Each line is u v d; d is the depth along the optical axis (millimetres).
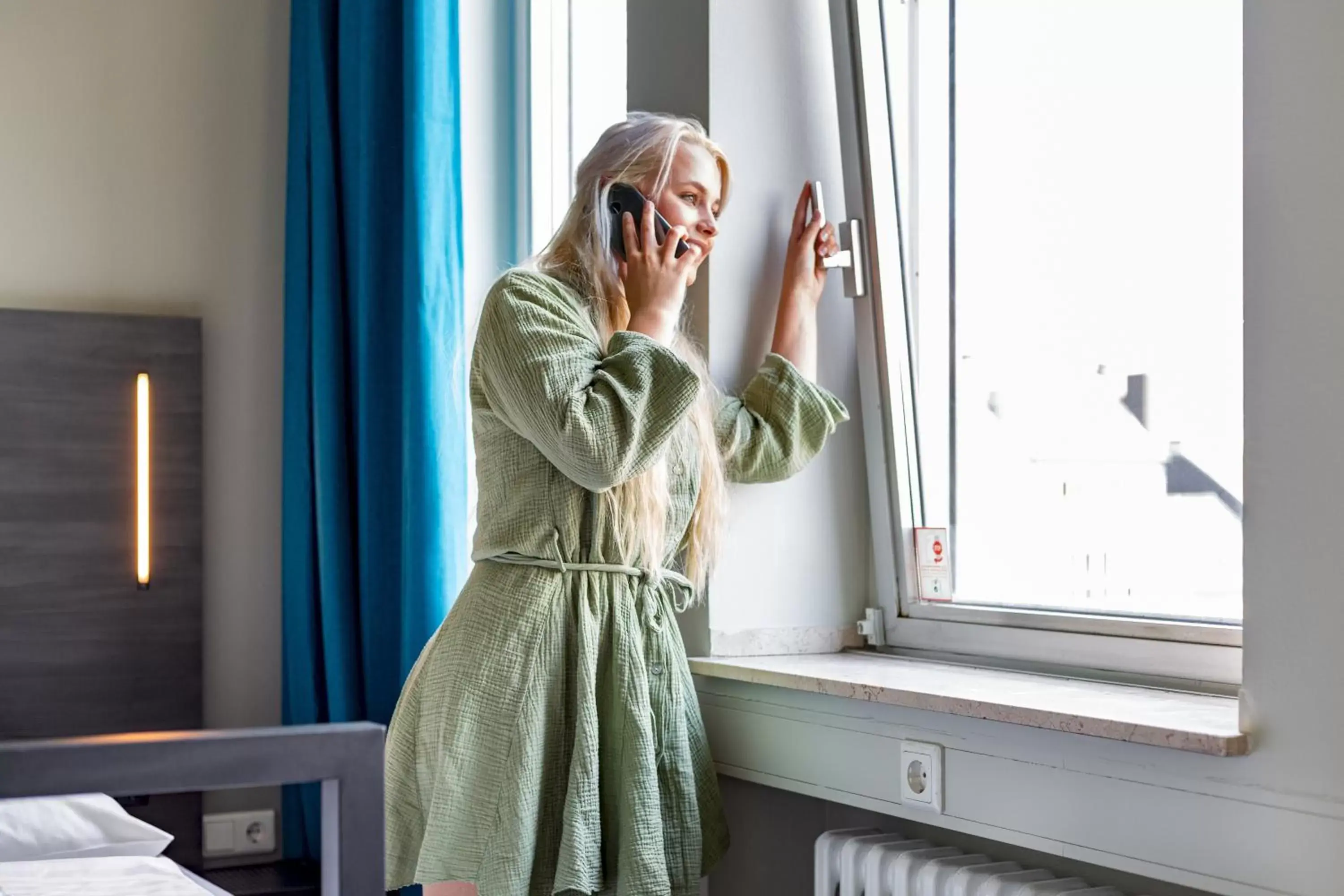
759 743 2055
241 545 3400
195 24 3412
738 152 2184
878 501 2248
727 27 2180
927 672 1957
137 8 3361
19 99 3256
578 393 1668
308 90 3209
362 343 2904
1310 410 1277
